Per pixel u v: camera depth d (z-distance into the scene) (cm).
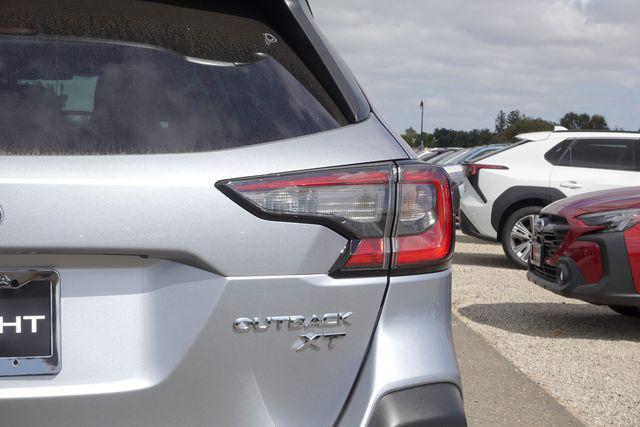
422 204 198
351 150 194
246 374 181
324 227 186
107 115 183
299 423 185
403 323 195
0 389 172
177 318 178
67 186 171
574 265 604
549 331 654
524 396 474
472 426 422
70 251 172
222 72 201
